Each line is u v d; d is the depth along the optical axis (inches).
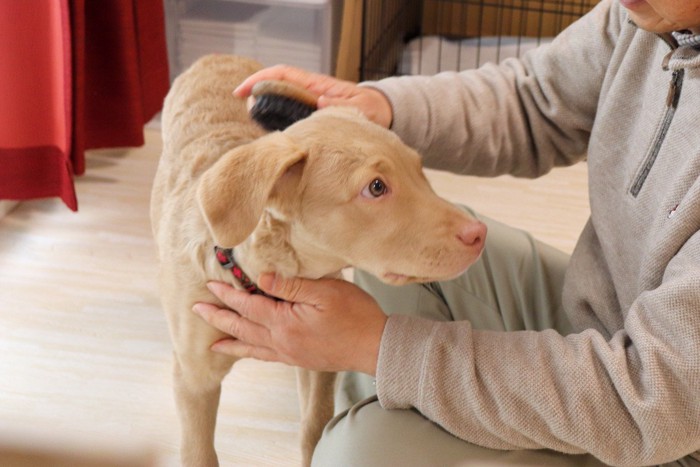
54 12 92.0
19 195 99.0
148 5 113.7
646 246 47.9
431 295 64.3
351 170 44.9
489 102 62.4
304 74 59.5
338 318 47.5
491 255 62.8
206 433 61.7
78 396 75.5
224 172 42.9
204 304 51.6
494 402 44.2
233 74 69.5
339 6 123.6
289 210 45.9
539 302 61.2
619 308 52.4
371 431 48.0
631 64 51.2
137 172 115.3
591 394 42.5
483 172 64.8
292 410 76.5
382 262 46.4
